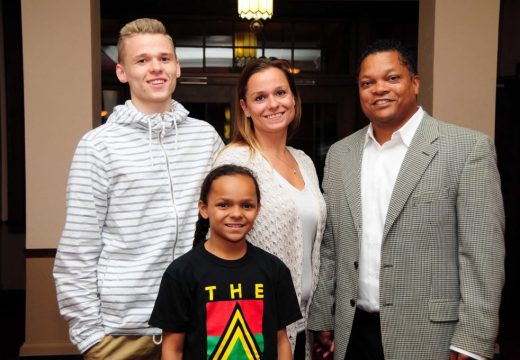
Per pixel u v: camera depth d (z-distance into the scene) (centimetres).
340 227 175
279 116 166
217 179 138
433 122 165
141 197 155
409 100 162
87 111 346
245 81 167
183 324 137
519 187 475
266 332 138
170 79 161
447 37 343
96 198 154
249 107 167
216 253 140
